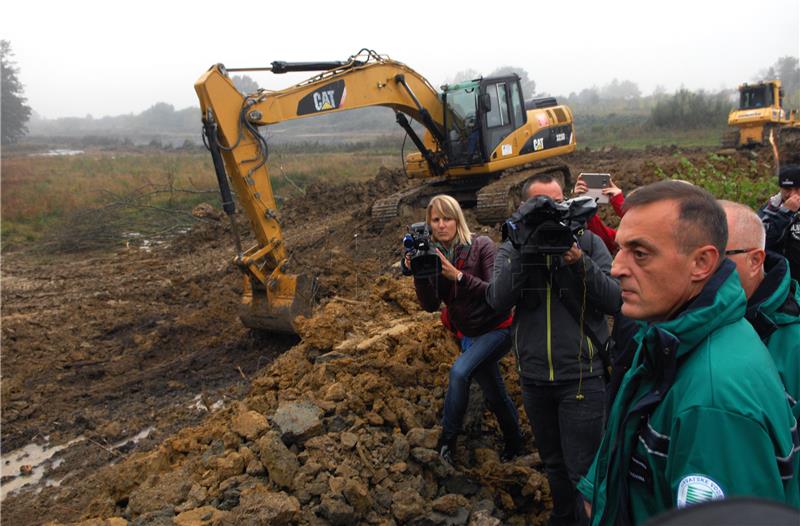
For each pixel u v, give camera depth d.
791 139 23.25
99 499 4.05
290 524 3.27
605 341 3.34
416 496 3.57
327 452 3.73
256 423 3.99
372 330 5.66
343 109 9.55
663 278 1.82
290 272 9.49
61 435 6.46
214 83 7.58
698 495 1.58
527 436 4.84
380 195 16.61
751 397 1.59
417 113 11.43
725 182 10.37
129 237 17.38
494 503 3.90
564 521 3.62
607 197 4.21
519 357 3.47
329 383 4.59
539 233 3.02
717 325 1.71
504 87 12.31
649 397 1.80
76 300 11.02
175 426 6.41
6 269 14.27
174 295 10.92
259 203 7.96
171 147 66.38
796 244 3.97
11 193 24.14
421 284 3.99
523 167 13.45
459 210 4.18
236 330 8.84
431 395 4.71
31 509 5.19
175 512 3.42
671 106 47.38
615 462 1.92
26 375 7.86
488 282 4.09
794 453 1.67
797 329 2.19
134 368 8.02
